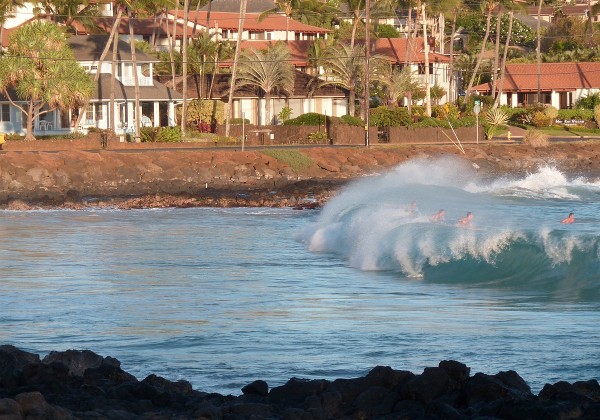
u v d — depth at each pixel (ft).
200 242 335.47
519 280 238.07
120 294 224.12
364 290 229.45
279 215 437.17
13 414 98.63
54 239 345.51
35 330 181.78
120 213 449.48
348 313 196.24
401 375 118.52
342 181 569.23
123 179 599.57
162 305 208.23
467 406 111.34
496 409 105.91
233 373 144.77
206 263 280.51
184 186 579.07
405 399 114.21
